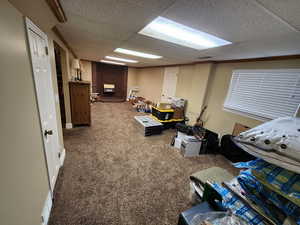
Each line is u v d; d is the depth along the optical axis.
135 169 2.10
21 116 0.86
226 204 0.88
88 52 3.83
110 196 1.57
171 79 4.99
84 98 3.41
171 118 4.05
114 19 1.42
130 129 3.68
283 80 2.19
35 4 1.00
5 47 0.69
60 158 1.96
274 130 0.72
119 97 8.41
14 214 0.73
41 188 1.15
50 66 1.59
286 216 0.66
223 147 2.74
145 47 2.53
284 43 1.57
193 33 1.65
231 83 3.00
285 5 0.86
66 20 1.56
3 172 0.65
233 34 1.46
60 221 1.26
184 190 1.76
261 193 0.75
